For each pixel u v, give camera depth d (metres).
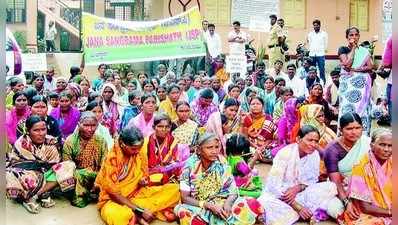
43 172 5.22
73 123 6.86
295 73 11.20
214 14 16.92
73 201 5.30
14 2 16.22
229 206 4.54
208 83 9.48
